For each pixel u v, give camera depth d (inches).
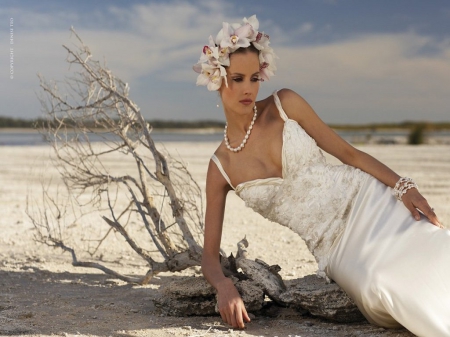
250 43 149.9
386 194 147.2
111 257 253.1
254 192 153.5
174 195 198.1
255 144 153.2
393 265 131.6
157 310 164.6
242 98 147.6
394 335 135.5
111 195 436.1
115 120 208.2
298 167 150.3
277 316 159.2
